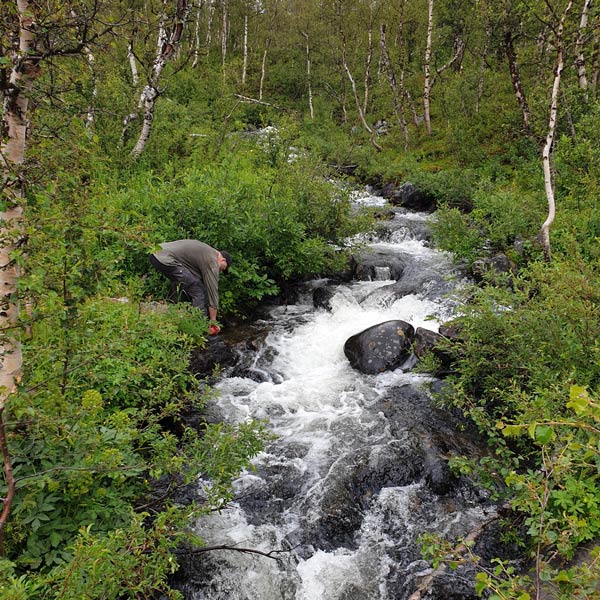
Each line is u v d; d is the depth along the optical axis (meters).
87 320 3.21
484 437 5.16
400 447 4.98
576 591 2.15
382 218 12.77
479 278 8.59
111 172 9.30
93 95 9.69
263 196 8.73
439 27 24.52
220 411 5.56
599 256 6.59
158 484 4.20
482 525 3.98
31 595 2.45
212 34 36.66
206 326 6.29
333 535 4.05
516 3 14.25
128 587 2.57
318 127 26.28
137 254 6.79
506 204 10.23
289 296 8.70
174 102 16.81
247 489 4.43
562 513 3.16
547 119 10.98
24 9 2.98
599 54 14.17
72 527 2.91
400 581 3.65
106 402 4.43
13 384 2.83
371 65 29.34
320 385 6.25
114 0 3.79
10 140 2.90
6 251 2.84
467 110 19.92
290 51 33.53
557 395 3.75
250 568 3.65
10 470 2.44
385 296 8.36
